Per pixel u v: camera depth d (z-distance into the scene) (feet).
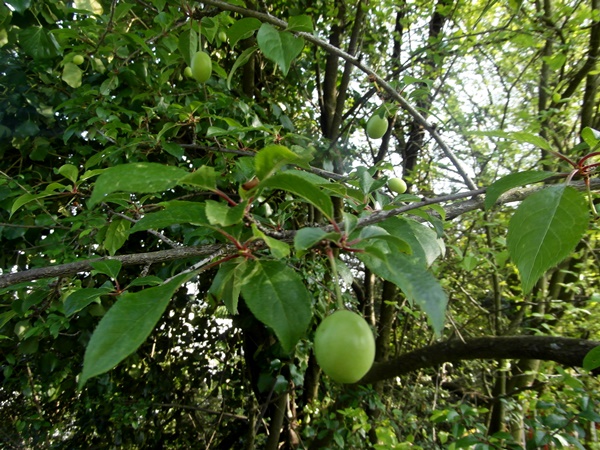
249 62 15.33
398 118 18.97
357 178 5.86
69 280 8.89
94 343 2.36
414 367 13.21
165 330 18.52
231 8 4.89
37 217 9.01
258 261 3.15
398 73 15.20
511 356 10.57
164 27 8.05
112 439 18.40
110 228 6.32
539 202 3.51
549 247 3.32
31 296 7.11
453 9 15.25
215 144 10.23
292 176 2.82
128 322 2.47
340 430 12.51
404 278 2.48
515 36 13.98
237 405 19.40
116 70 9.67
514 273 16.17
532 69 17.78
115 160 9.94
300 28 4.94
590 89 15.08
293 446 15.23
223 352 19.88
